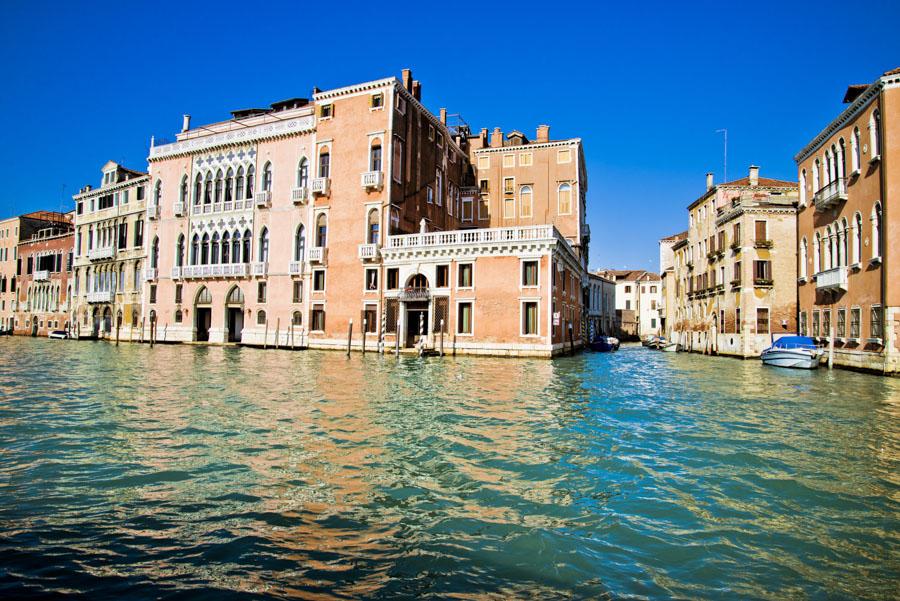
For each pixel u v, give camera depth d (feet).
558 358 107.45
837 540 20.11
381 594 15.69
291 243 129.70
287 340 127.34
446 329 108.37
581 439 35.09
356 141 123.03
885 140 73.31
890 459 30.99
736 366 97.45
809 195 101.91
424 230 113.80
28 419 39.78
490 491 24.82
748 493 25.09
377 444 32.96
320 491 24.49
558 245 107.55
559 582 16.65
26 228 214.07
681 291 167.94
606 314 252.21
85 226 176.55
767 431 38.32
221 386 58.65
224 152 141.08
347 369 78.79
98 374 70.38
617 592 16.14
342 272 122.01
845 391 59.93
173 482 25.53
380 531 20.21
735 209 117.39
